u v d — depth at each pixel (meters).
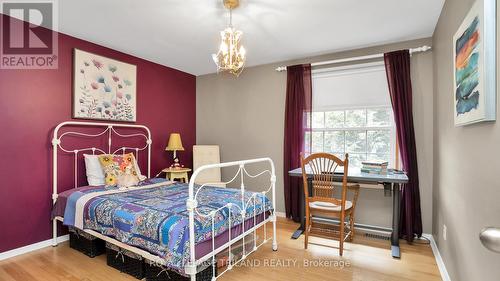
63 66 2.73
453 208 1.85
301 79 3.44
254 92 3.92
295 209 3.45
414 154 2.82
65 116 2.75
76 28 2.61
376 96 3.10
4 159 2.34
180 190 2.70
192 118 4.42
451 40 1.91
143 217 1.86
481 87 1.18
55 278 2.04
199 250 1.71
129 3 2.13
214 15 2.35
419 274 2.12
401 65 2.88
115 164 2.88
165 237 1.67
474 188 1.40
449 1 1.97
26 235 2.48
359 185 2.83
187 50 3.26
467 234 1.51
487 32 1.11
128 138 3.39
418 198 2.81
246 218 2.20
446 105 2.09
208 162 4.10
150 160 3.64
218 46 3.12
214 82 4.30
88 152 2.95
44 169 2.59
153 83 3.74
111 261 2.21
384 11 2.29
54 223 2.60
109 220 2.04
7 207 2.36
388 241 2.78
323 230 3.11
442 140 2.25
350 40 2.94
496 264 1.09
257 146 3.90
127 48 3.18
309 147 3.41
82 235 2.47
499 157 1.07
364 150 3.22
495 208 1.11
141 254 1.84
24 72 2.46
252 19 2.43
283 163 3.65
